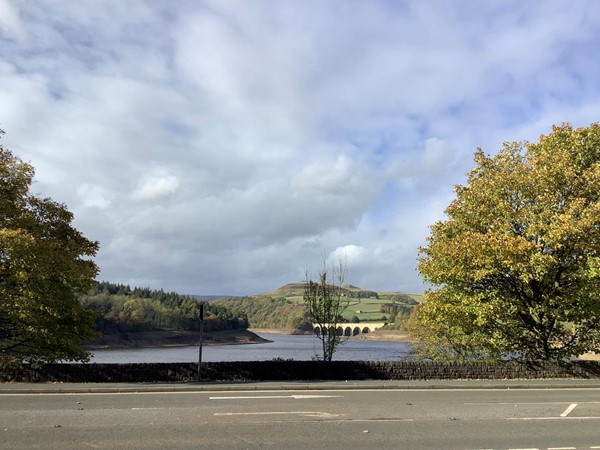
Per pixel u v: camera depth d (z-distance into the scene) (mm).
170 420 10781
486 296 22391
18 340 21156
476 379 19797
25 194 22062
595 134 23578
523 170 23344
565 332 23031
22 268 18891
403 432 9805
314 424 10461
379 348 83312
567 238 20469
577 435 9727
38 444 8555
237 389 16484
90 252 22703
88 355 21625
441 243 23594
